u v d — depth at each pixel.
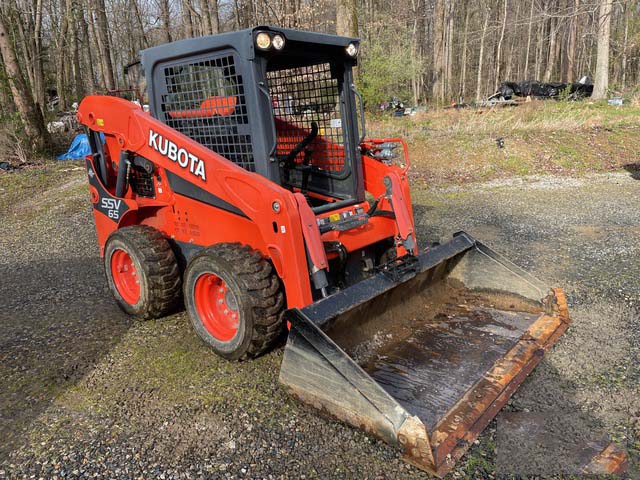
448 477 2.51
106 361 3.77
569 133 12.68
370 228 3.94
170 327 4.28
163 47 3.86
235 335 3.46
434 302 4.06
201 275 3.58
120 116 4.24
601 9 21.66
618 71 34.66
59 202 9.48
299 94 4.23
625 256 5.56
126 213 4.41
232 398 3.21
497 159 11.28
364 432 2.77
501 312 3.92
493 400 2.90
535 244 6.18
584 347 3.68
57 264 6.32
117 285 4.54
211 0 20.67
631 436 2.78
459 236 4.20
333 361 2.81
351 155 4.00
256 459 2.69
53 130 17.09
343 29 11.60
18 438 2.95
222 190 3.54
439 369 3.19
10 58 13.97
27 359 3.86
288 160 4.32
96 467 2.68
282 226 3.20
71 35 23.69
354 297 3.21
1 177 11.76
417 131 13.37
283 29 3.36
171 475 2.60
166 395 3.29
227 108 3.60
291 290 3.27
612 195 8.63
